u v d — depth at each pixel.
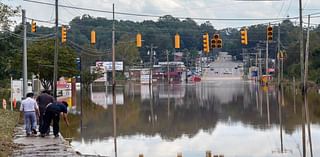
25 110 33.19
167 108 65.38
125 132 39.53
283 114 52.91
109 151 29.67
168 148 30.81
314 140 33.22
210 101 79.19
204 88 138.62
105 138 35.91
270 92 107.00
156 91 123.56
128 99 88.06
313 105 64.44
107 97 95.50
